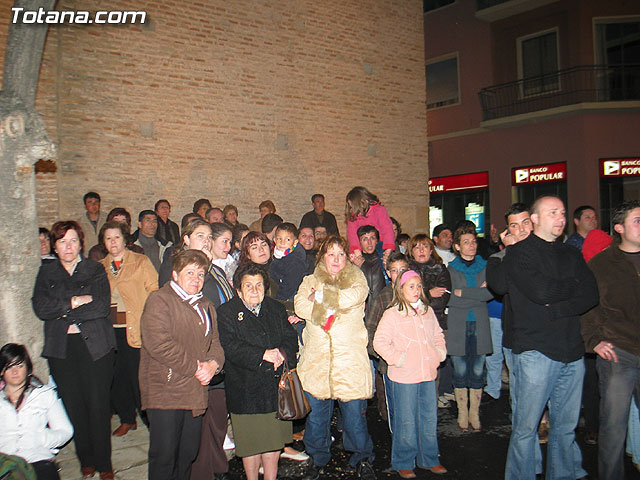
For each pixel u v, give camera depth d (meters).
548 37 16.58
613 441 4.00
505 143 17.14
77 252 4.38
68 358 4.33
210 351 3.87
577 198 15.36
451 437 5.28
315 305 4.24
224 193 9.99
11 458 3.29
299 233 6.39
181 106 9.52
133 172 9.03
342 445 5.11
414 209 12.73
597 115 15.16
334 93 11.50
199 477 4.23
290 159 10.85
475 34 18.00
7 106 4.39
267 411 3.95
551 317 3.79
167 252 5.35
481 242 7.97
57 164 8.38
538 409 3.85
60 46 8.42
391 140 12.38
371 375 4.32
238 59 10.19
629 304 3.97
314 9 11.22
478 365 5.44
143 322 3.68
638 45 15.98
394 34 12.45
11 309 4.49
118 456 4.86
